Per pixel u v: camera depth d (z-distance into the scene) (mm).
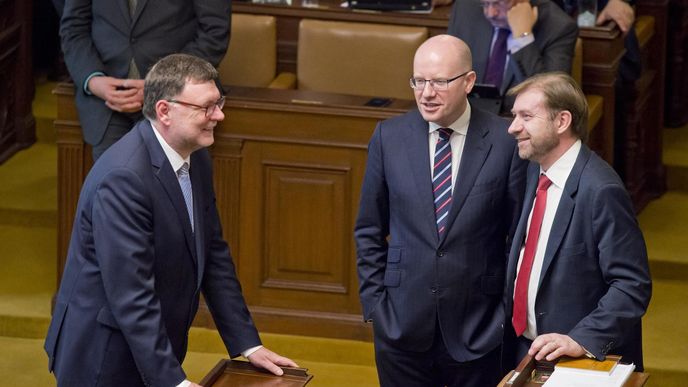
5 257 15945
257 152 13562
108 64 13312
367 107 13250
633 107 16781
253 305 13891
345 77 15195
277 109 13367
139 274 8953
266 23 15344
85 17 13438
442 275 10125
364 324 13688
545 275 9273
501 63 13305
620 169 17094
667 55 19359
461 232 10094
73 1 13391
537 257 9375
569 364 8664
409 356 10344
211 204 9680
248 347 9680
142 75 13227
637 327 9438
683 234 16406
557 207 9242
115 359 9188
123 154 9102
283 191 13594
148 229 9070
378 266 10492
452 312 10164
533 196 9461
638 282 9008
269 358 9266
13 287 15133
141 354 8930
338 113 13258
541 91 9125
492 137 10172
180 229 9227
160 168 9141
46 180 17797
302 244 13680
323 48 15227
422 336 10219
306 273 13742
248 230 13742
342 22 15367
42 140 19172
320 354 13742
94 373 9211
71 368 9281
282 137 13461
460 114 10133
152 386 8953
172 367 8945
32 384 13398
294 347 13766
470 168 10125
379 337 10391
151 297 8992
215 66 13281
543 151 9188
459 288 10133
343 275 13656
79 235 9266
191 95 8984
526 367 8602
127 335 8961
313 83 15305
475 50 13398
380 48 15062
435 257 10125
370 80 15125
